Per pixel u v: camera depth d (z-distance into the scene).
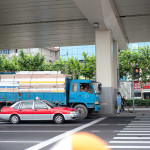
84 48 62.12
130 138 9.93
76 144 8.56
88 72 39.31
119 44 30.25
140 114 21.81
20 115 15.98
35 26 23.47
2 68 39.06
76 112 16.16
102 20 19.25
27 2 17.53
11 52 59.78
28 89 19.27
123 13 20.67
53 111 15.78
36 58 40.38
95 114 21.73
